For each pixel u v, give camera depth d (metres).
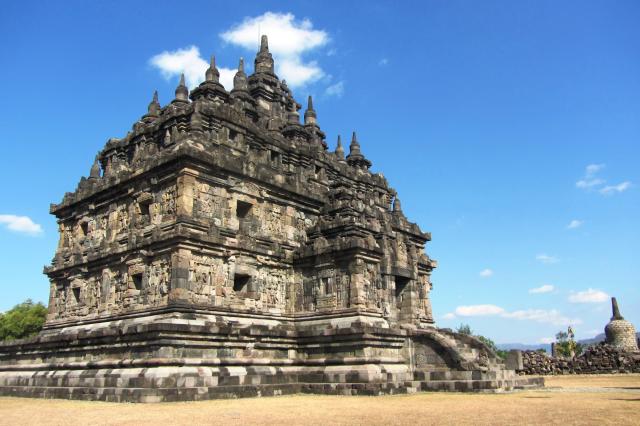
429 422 16.83
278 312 36.69
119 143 42.72
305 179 42.09
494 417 17.97
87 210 41.28
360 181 50.31
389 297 41.09
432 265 48.47
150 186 35.00
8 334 83.62
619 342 66.44
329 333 33.34
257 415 19.19
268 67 56.19
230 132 38.75
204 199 33.53
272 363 33.09
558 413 18.89
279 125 47.50
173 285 30.59
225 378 29.12
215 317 32.03
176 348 28.61
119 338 29.88
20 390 33.28
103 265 37.09
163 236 31.86
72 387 29.84
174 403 24.53
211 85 42.12
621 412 19.00
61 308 41.16
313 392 31.59
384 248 41.44
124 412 20.55
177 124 37.47
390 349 34.03
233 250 34.19
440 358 34.44
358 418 18.09
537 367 57.09
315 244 37.59
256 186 37.12
